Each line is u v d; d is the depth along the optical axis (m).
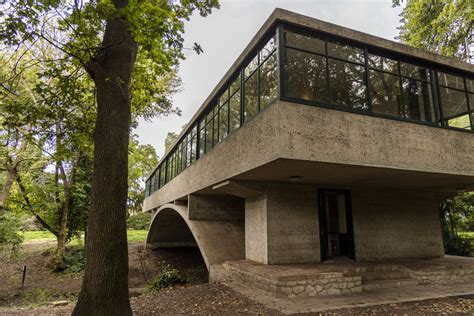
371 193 10.98
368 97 7.64
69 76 7.38
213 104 11.95
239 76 9.45
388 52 8.27
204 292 8.34
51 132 7.86
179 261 21.11
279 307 6.37
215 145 10.74
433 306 6.61
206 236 12.50
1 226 14.27
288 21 7.09
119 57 6.12
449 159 8.35
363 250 10.28
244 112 8.77
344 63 7.61
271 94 7.16
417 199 11.71
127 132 5.93
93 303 4.95
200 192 12.96
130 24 5.29
